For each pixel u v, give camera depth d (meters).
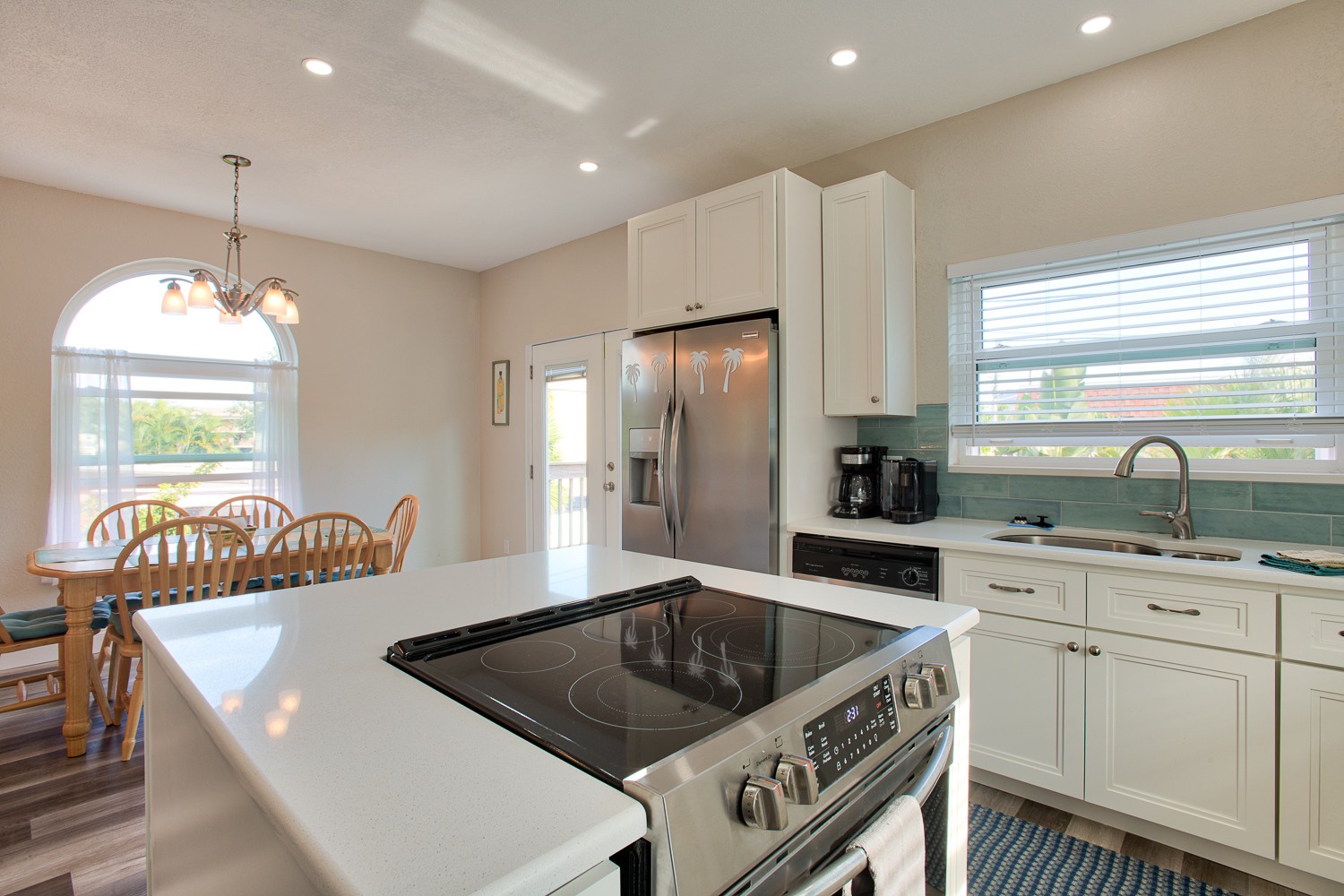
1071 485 2.45
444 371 5.15
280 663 0.94
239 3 2.02
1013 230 2.58
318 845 0.51
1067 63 2.35
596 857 0.53
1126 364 2.40
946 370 2.76
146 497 3.82
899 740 0.89
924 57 2.31
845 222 2.74
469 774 0.63
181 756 0.99
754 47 2.26
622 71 2.40
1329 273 2.02
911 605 1.27
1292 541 2.03
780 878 0.69
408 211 3.90
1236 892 1.68
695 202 2.87
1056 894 1.68
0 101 2.60
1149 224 2.28
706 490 2.72
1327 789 1.56
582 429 4.49
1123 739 1.85
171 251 3.85
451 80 2.46
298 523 2.63
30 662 3.44
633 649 1.00
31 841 1.90
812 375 2.74
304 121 2.77
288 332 4.36
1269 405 2.14
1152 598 1.80
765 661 0.94
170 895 1.08
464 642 1.01
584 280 4.42
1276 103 2.05
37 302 3.44
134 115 2.71
